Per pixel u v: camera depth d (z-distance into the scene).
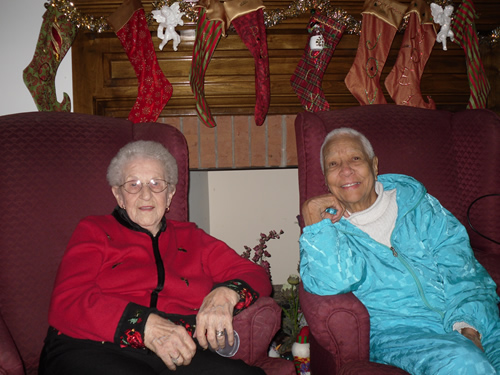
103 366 1.18
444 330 1.46
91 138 1.69
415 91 2.46
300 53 2.52
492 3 2.56
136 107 2.33
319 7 2.40
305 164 1.80
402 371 1.25
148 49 2.33
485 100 2.57
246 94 2.50
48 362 1.25
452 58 2.62
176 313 1.37
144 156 1.51
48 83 2.29
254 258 2.35
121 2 2.32
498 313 1.46
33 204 1.55
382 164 1.86
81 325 1.24
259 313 1.34
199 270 1.52
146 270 1.42
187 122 2.50
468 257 1.54
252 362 1.36
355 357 1.34
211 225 3.31
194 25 2.41
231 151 2.53
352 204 1.61
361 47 2.42
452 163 1.93
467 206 1.90
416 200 1.60
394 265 1.51
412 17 2.43
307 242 1.45
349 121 1.89
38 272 1.53
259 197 3.32
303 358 2.07
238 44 2.47
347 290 1.42
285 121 2.55
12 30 2.36
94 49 2.41
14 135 1.58
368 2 2.40
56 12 2.27
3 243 1.50
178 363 1.20
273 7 2.39
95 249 1.42
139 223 1.49
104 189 1.68
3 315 1.47
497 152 1.85
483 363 1.18
